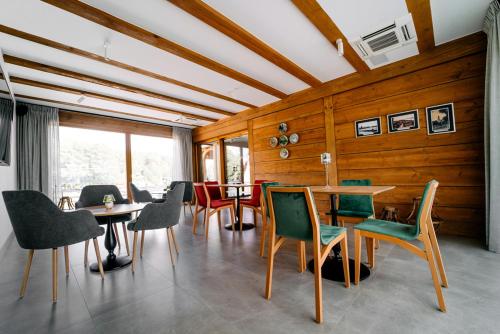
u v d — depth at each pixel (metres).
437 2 2.11
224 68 3.15
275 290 1.72
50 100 4.20
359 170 3.61
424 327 1.24
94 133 5.36
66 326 1.37
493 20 2.16
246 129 5.52
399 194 3.23
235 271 2.08
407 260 2.15
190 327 1.33
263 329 1.29
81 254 2.73
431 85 2.97
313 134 4.18
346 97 3.73
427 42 2.73
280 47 2.71
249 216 4.77
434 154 2.95
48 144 4.49
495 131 2.19
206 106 5.02
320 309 1.32
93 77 3.35
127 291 1.77
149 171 6.33
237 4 1.99
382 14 2.18
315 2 1.97
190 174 6.96
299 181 4.41
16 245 3.13
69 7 1.89
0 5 1.93
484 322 1.26
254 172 5.25
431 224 1.71
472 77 2.69
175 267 2.22
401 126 3.20
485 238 2.54
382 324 1.28
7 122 3.29
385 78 3.29
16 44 2.51
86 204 2.85
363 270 1.95
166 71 3.25
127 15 2.09
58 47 2.53
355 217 2.36
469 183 2.72
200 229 3.78
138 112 5.21
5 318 1.46
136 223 2.21
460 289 1.60
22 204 1.65
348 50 2.76
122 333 1.30
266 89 3.98
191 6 1.93
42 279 2.04
